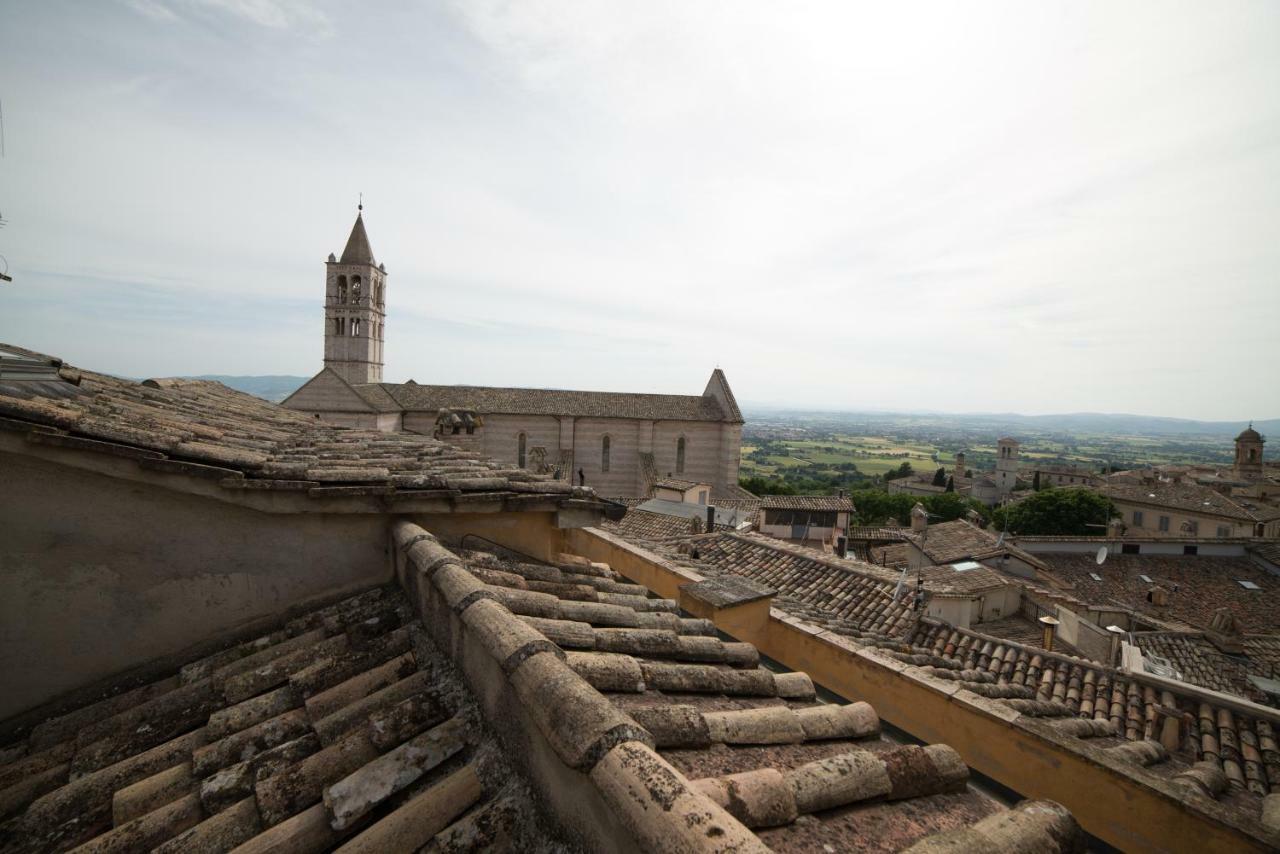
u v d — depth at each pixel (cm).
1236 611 2739
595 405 4859
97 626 451
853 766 319
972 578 2062
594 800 216
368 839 255
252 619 496
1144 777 448
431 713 337
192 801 320
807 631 721
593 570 682
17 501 423
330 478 500
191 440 507
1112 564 3203
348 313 4678
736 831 185
